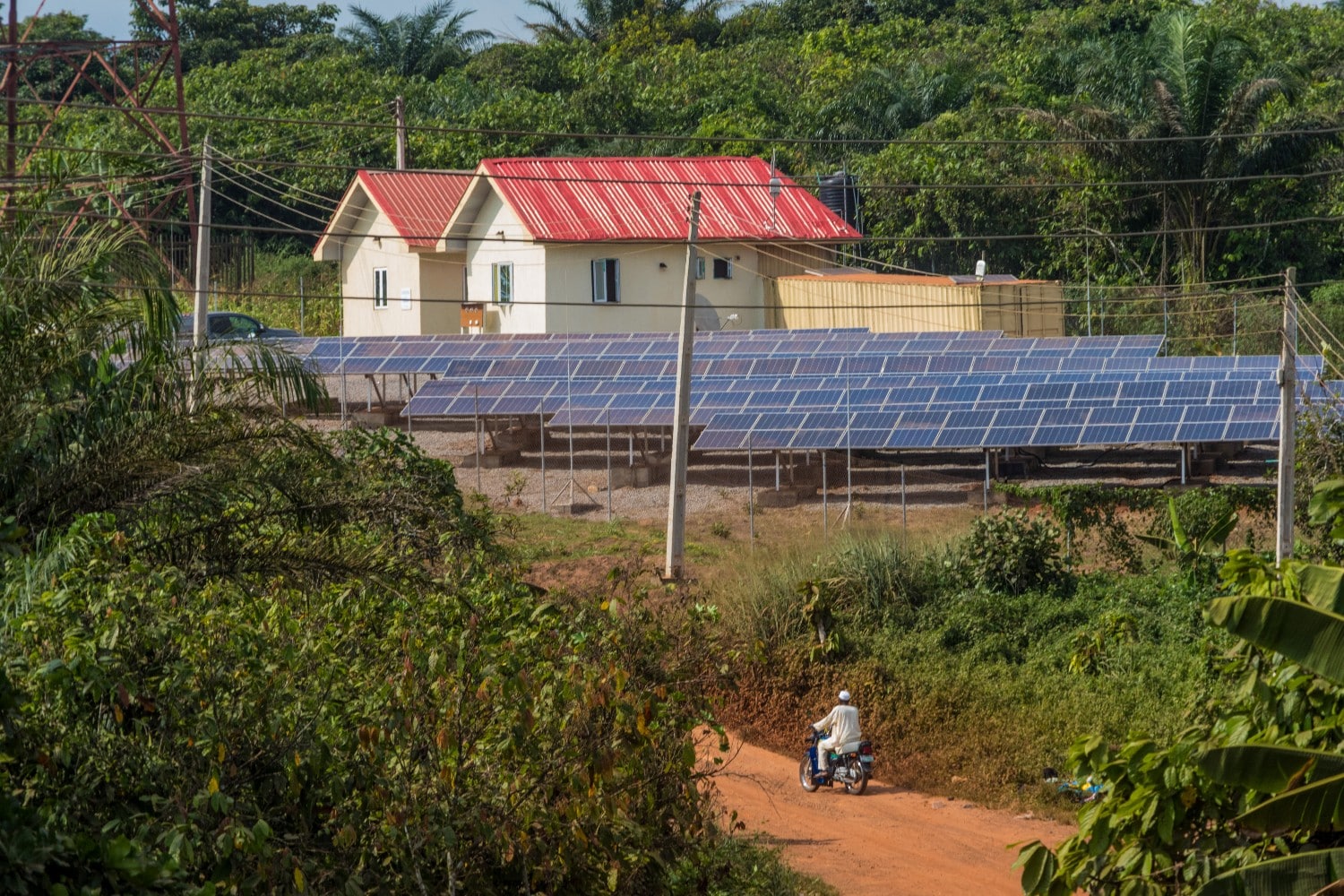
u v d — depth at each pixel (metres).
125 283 55.38
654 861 40.66
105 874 28.52
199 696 33.91
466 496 131.25
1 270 50.72
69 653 31.45
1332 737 37.22
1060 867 39.31
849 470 124.12
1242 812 37.25
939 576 102.06
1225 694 44.25
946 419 129.00
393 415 162.25
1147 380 146.00
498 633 40.81
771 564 102.19
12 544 39.75
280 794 34.75
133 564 35.59
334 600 43.84
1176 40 195.62
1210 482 135.25
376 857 36.47
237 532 48.06
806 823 74.88
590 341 169.50
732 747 89.00
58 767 31.95
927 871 66.44
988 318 190.75
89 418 48.62
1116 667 86.81
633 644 42.56
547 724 37.75
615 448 153.25
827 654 92.75
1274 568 39.47
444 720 36.56
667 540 116.12
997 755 81.38
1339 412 116.06
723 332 179.00
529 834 38.06
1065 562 104.12
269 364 54.09
